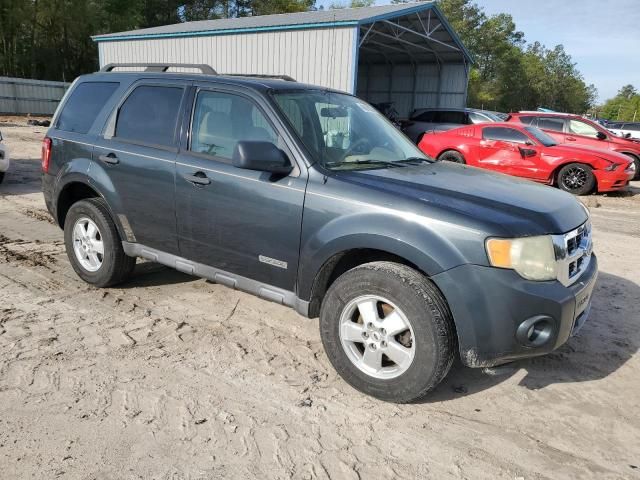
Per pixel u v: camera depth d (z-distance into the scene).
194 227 3.97
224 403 3.17
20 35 39.47
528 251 2.90
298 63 17.89
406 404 3.25
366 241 3.13
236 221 3.71
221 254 3.89
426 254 2.95
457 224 2.93
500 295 2.86
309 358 3.77
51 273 5.20
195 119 4.02
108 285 4.79
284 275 3.58
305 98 3.95
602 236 7.91
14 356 3.58
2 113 31.75
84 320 4.19
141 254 4.44
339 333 3.33
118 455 2.68
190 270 4.12
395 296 3.05
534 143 12.05
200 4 53.03
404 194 3.15
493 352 2.93
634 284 5.66
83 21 38.47
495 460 2.78
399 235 3.03
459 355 3.17
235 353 3.79
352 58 16.70
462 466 2.72
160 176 4.09
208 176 3.80
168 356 3.70
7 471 2.54
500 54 77.50
